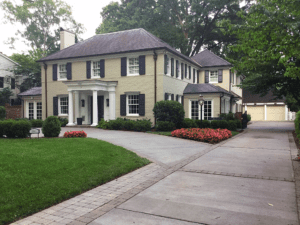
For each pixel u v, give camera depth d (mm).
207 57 28281
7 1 38688
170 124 16938
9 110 25875
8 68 30109
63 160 7363
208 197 5008
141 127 17047
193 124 18359
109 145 10258
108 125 18062
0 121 11828
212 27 38094
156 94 19016
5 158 7242
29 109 26000
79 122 20562
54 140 10930
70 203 4754
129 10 38969
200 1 33812
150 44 19500
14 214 4129
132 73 20094
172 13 36562
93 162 7387
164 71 19047
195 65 25516
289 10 7023
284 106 39938
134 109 20141
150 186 5742
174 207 4520
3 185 5266
